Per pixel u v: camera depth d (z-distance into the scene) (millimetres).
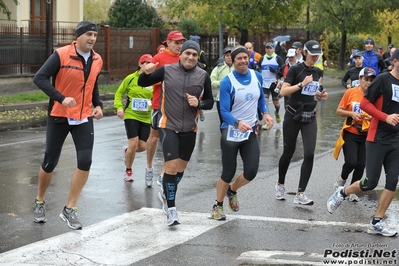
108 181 11320
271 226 8484
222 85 8492
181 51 8328
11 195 10188
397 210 9445
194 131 8477
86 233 8094
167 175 8352
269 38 49750
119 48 32938
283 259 7105
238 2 31516
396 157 8055
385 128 8016
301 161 13422
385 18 53625
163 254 7281
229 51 12664
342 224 8617
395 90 7914
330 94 31312
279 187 10016
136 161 13227
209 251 7398
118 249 7465
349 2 46906
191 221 8695
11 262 6969
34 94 25141
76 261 7027
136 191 10594
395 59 7895
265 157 13836
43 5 34906
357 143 9969
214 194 10422
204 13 32562
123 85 11000
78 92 8102
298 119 9555
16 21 31859
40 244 7609
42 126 18891
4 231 8195
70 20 36656
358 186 8422
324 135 17188
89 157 8188
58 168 12320
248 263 6969
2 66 26156
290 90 9367
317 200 10055
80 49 8062
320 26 48688
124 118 11117
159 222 8656
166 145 8297
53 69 7949
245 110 8516
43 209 8648
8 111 22141
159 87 9656
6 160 13180
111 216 9008
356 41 57531
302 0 32656
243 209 9422
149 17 40719
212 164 12984
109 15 41219
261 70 19406
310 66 9547
